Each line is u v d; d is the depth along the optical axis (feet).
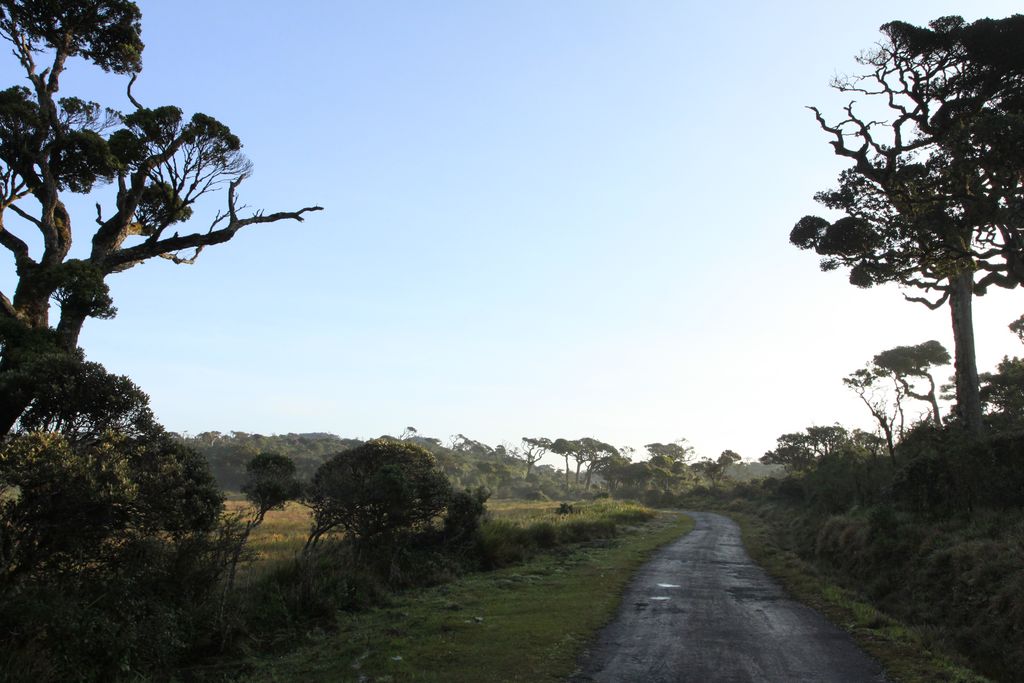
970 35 65.36
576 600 45.75
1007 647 32.78
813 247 84.12
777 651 31.53
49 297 46.50
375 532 53.78
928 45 68.95
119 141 55.26
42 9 52.13
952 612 41.29
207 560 35.22
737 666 28.63
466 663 28.66
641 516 173.78
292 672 28.63
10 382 31.09
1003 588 37.70
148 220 60.29
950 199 68.90
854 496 108.88
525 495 413.39
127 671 26.22
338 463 63.93
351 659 30.01
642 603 45.44
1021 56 64.03
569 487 499.51
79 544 28.07
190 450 36.11
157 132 55.93
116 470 28.27
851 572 63.31
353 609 42.86
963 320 98.43
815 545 86.43
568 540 97.81
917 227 72.08
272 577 42.55
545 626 36.32
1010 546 43.88
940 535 54.49
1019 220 63.77
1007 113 58.54
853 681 26.32
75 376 32.27
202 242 58.18
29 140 51.31
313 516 55.67
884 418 111.96
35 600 25.20
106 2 54.75
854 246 80.28
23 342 38.24
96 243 54.44
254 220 60.70
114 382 33.12
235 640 32.65
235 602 35.60
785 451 279.90
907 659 29.96
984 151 61.52
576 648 31.53
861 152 77.61
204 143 57.93
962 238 74.64
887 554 58.95
